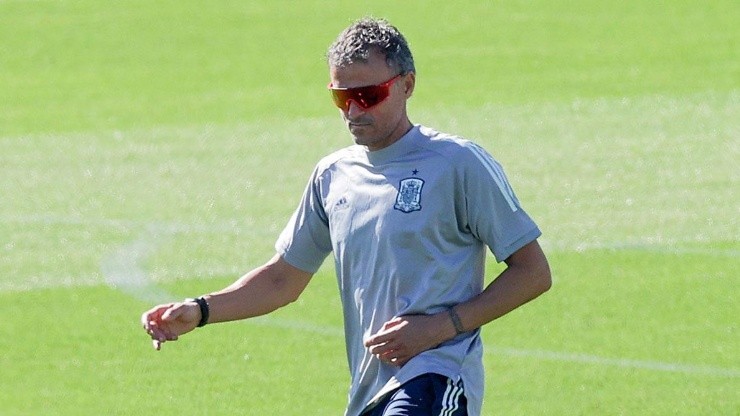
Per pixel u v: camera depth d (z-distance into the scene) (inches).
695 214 1897.1
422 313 763.4
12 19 3676.2
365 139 766.5
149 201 2050.9
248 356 1371.8
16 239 1852.9
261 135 2491.4
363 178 781.3
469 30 3467.0
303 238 837.2
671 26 3422.7
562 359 1342.3
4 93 2952.8
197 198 2062.0
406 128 777.6
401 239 761.0
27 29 3572.8
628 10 3636.8
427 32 3459.6
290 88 2935.5
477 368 779.4
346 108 762.8
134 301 1579.7
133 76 3095.5
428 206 757.9
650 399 1226.0
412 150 770.2
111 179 2190.0
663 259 1695.4
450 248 767.7
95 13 3740.2
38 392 1282.0
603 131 2425.0
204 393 1270.9
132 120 2664.9
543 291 774.5
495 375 1298.0
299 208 838.5
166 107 2778.1
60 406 1242.0
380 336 757.3
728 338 1398.9
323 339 1424.7
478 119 2568.9
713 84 2805.1
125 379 1314.0
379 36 761.0
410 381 756.0
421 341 756.6
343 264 792.9
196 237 1849.2
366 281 781.3
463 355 768.3
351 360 809.5
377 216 768.3
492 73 2999.5
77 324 1493.6
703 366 1316.4
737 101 2628.0
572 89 2815.0
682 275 1626.5
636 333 1421.0
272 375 1317.7
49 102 2854.3
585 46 3250.5
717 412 1188.5
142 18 3683.6
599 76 2933.1
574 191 2039.9
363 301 784.3
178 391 1277.1
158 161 2308.1
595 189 2046.0
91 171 2246.6
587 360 1338.6
